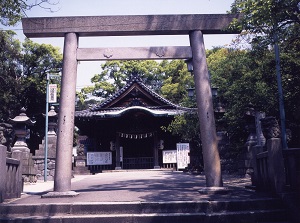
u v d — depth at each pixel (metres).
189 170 17.45
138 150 24.31
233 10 7.88
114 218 5.38
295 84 8.27
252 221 5.39
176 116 18.16
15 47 23.69
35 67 28.44
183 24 7.95
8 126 9.23
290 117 10.33
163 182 10.66
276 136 6.39
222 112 14.88
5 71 22.39
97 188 9.01
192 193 7.03
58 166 7.00
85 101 37.31
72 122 7.32
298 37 7.04
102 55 7.82
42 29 7.74
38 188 10.48
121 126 22.62
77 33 7.84
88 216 5.45
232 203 5.68
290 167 6.02
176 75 35.44
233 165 14.45
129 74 35.34
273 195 6.04
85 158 21.19
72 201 6.08
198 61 7.80
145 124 22.56
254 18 5.91
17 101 25.38
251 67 11.73
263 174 6.87
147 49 7.95
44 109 28.66
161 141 22.53
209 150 7.26
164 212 5.62
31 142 28.53
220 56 24.41
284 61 8.40
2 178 6.13
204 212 5.60
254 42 7.06
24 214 5.68
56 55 28.42
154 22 7.90
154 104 23.38
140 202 5.73
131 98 23.62
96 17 7.81
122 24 7.84
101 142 23.53
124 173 18.52
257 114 12.45
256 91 10.87
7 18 7.98
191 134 15.91
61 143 7.10
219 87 14.99
